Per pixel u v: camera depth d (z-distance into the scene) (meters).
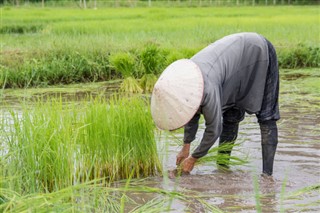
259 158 7.14
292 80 14.15
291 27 24.20
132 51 16.56
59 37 20.20
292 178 6.37
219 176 6.42
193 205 5.57
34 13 41.25
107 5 59.31
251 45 6.00
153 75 13.84
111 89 13.75
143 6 59.47
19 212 4.23
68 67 14.82
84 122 6.47
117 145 6.47
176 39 19.45
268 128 6.25
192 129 6.07
